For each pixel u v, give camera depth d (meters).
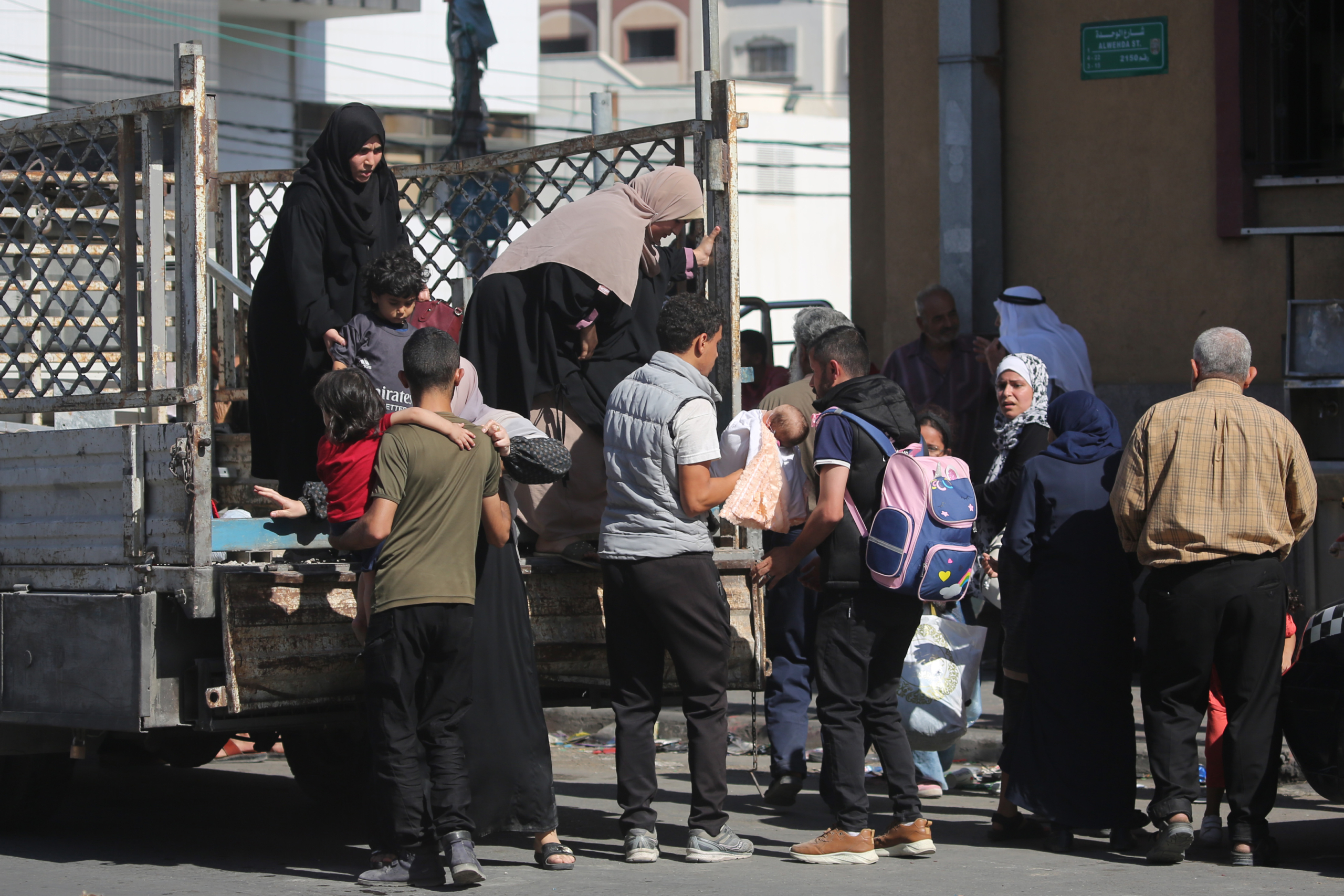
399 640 6.74
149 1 33.81
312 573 7.14
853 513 7.46
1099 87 13.38
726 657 7.48
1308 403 11.92
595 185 9.07
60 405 7.65
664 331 7.43
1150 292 13.30
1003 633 8.26
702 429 7.20
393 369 7.54
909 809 7.61
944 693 8.86
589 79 56.44
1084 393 8.01
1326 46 12.95
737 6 74.50
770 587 8.55
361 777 8.75
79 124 7.60
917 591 7.33
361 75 39.41
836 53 73.25
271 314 7.78
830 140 55.38
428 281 10.02
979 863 7.53
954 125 13.53
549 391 7.80
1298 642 8.55
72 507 7.57
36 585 7.70
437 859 6.98
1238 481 7.30
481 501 6.98
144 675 6.98
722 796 7.56
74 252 9.66
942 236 13.65
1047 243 13.65
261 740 9.59
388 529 6.75
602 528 7.46
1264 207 13.07
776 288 54.44
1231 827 7.52
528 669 7.28
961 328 13.55
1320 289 12.76
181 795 10.24
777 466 7.82
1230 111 12.91
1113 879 7.12
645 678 7.52
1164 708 7.48
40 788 8.50
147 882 7.23
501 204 9.55
